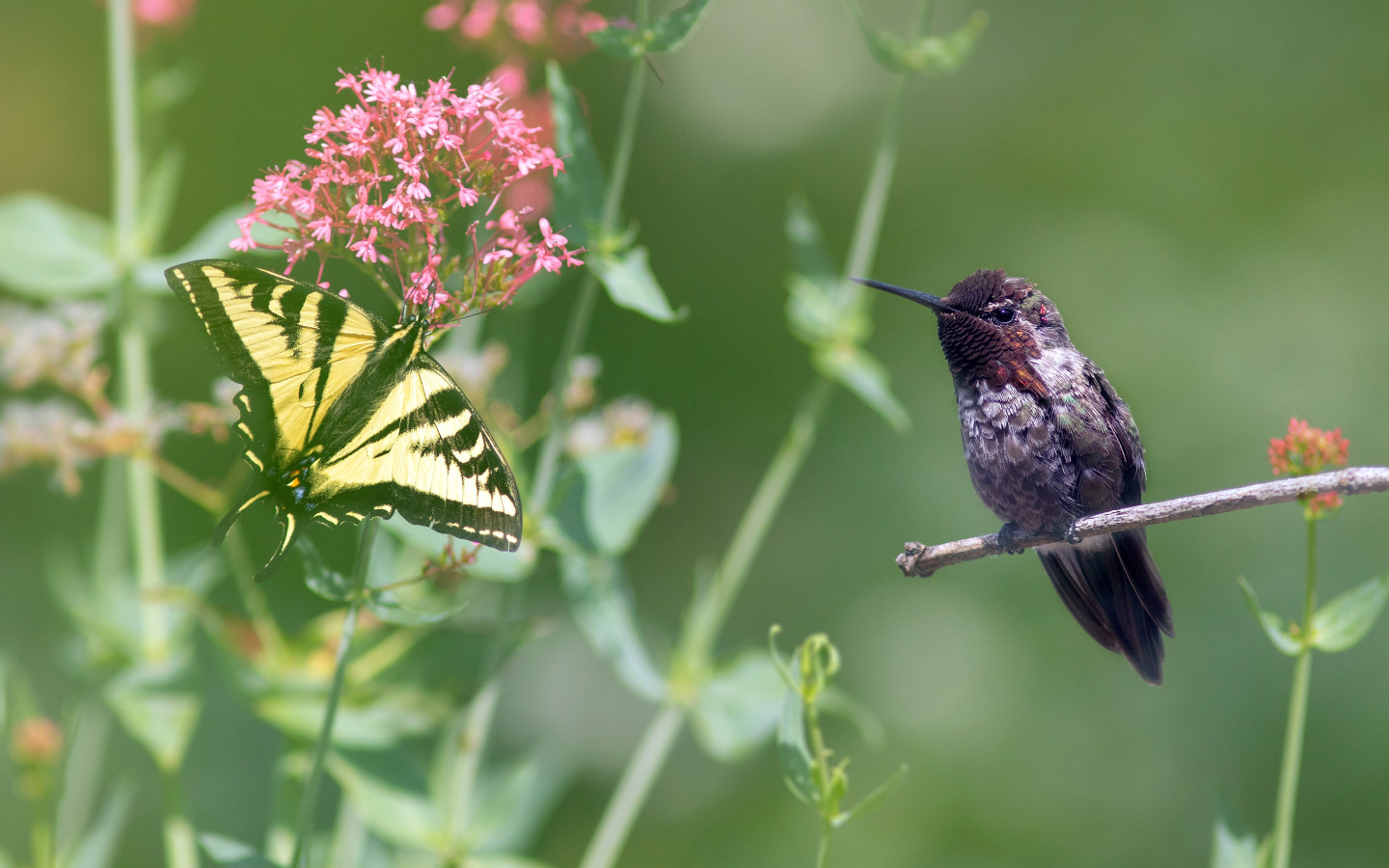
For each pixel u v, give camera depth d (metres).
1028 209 6.14
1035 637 5.34
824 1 6.38
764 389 5.73
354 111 3.59
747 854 4.89
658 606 5.30
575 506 3.70
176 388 4.78
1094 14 6.43
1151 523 3.64
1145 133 6.25
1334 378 5.63
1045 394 3.72
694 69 6.21
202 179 5.26
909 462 5.59
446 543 3.66
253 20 5.48
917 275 6.00
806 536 5.52
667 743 3.74
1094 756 5.13
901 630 5.33
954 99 6.31
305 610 4.15
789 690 3.62
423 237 3.60
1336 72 6.28
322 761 3.60
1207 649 5.24
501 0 3.70
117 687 3.71
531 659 4.69
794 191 6.08
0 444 3.68
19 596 4.25
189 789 3.89
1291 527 5.36
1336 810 4.95
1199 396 5.67
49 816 3.65
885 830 5.02
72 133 5.32
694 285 5.84
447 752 3.71
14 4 5.32
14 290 3.73
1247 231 6.07
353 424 3.60
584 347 5.52
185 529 4.57
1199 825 4.99
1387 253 5.89
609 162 5.91
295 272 4.05
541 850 4.66
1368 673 5.10
